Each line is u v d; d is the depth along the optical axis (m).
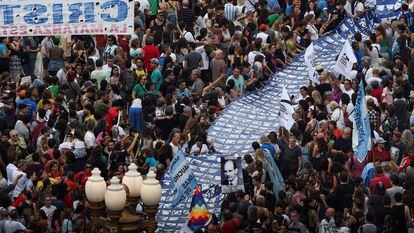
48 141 56.38
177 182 52.22
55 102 60.19
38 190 52.00
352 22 71.56
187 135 57.53
